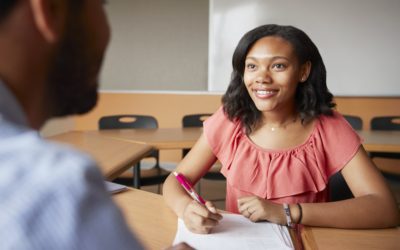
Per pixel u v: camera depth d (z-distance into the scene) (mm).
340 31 3512
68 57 310
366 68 3520
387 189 1021
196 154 1267
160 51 4016
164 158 4035
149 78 4102
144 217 986
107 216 255
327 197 1175
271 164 1122
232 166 1182
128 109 4199
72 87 330
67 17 298
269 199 1104
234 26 3721
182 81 4016
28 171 252
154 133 2432
